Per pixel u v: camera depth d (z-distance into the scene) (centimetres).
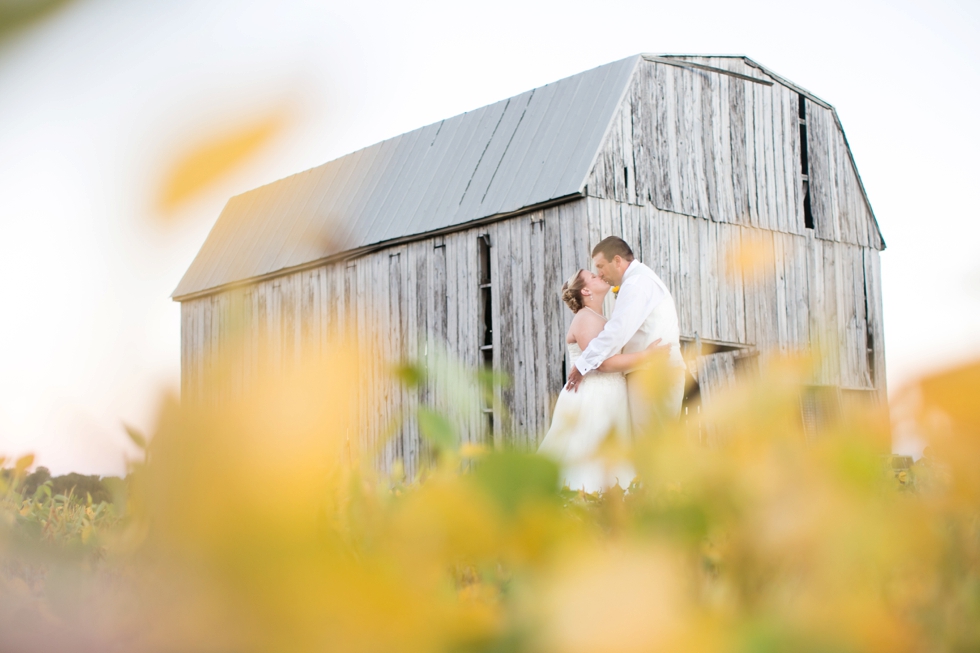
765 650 23
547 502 27
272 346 21
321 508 21
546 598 23
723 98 1471
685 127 1412
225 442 21
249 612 21
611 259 655
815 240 1570
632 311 593
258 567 21
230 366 21
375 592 22
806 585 28
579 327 644
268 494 21
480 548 27
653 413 32
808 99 1598
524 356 1301
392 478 84
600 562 24
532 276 1304
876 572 29
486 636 23
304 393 21
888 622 27
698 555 29
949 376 23
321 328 22
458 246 1398
